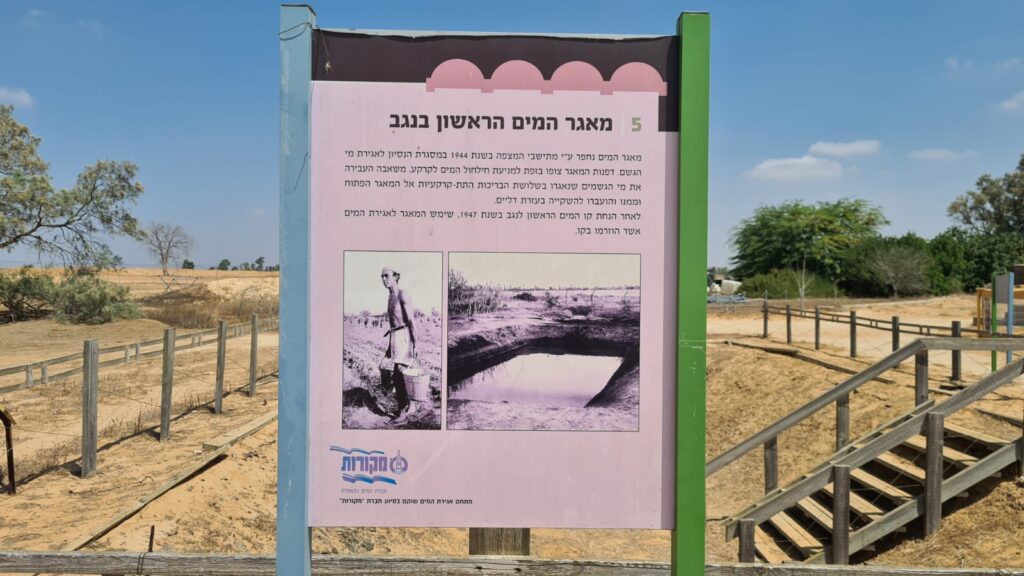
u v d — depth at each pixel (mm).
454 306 2959
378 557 3391
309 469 2955
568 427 2986
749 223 51656
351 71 2918
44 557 3580
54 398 13141
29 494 7207
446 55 2930
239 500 7586
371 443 2967
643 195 2967
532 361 2979
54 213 31031
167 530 6371
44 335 27797
